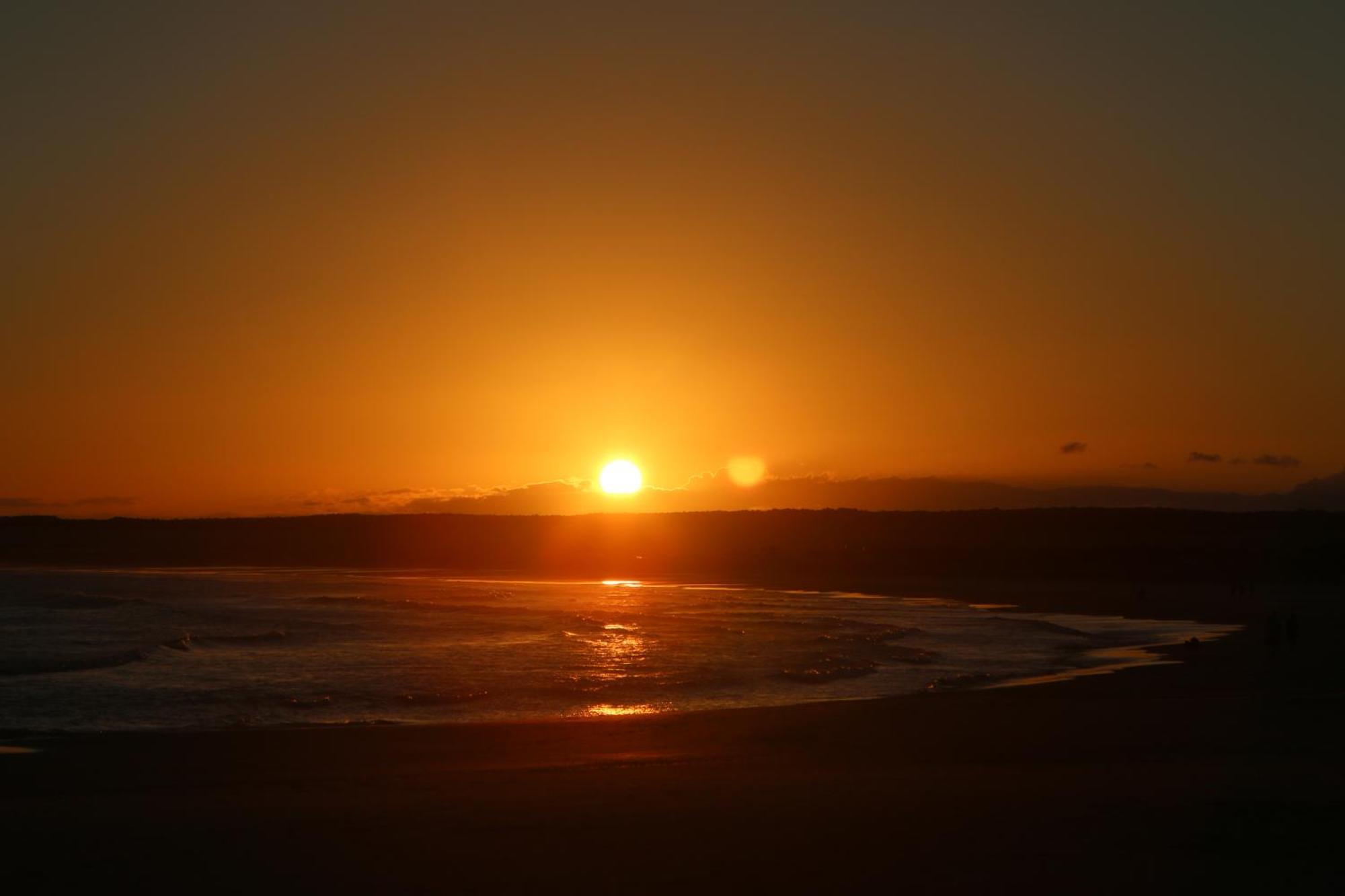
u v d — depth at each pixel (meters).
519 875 8.87
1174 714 19.95
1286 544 109.69
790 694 25.62
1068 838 9.91
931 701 22.36
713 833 10.17
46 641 39.25
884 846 9.69
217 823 10.88
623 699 24.83
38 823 10.91
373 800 12.23
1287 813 10.89
